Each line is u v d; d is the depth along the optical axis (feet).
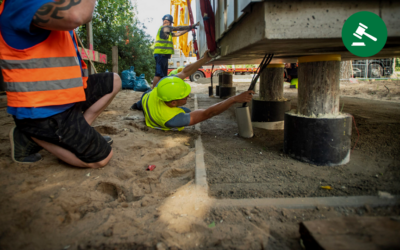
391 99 20.15
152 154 7.86
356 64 41.57
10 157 7.33
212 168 6.98
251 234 4.32
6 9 5.11
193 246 4.07
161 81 9.96
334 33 4.98
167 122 10.11
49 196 5.43
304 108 7.31
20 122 5.94
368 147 8.11
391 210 4.77
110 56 35.35
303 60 7.18
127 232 4.39
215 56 10.28
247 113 9.79
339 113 7.29
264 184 6.02
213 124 12.34
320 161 6.95
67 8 4.98
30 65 5.41
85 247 4.06
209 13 9.69
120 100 20.53
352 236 3.60
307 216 4.76
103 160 6.78
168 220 4.69
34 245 4.10
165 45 20.49
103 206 5.24
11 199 5.27
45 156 7.54
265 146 8.86
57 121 5.93
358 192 5.47
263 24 4.91
